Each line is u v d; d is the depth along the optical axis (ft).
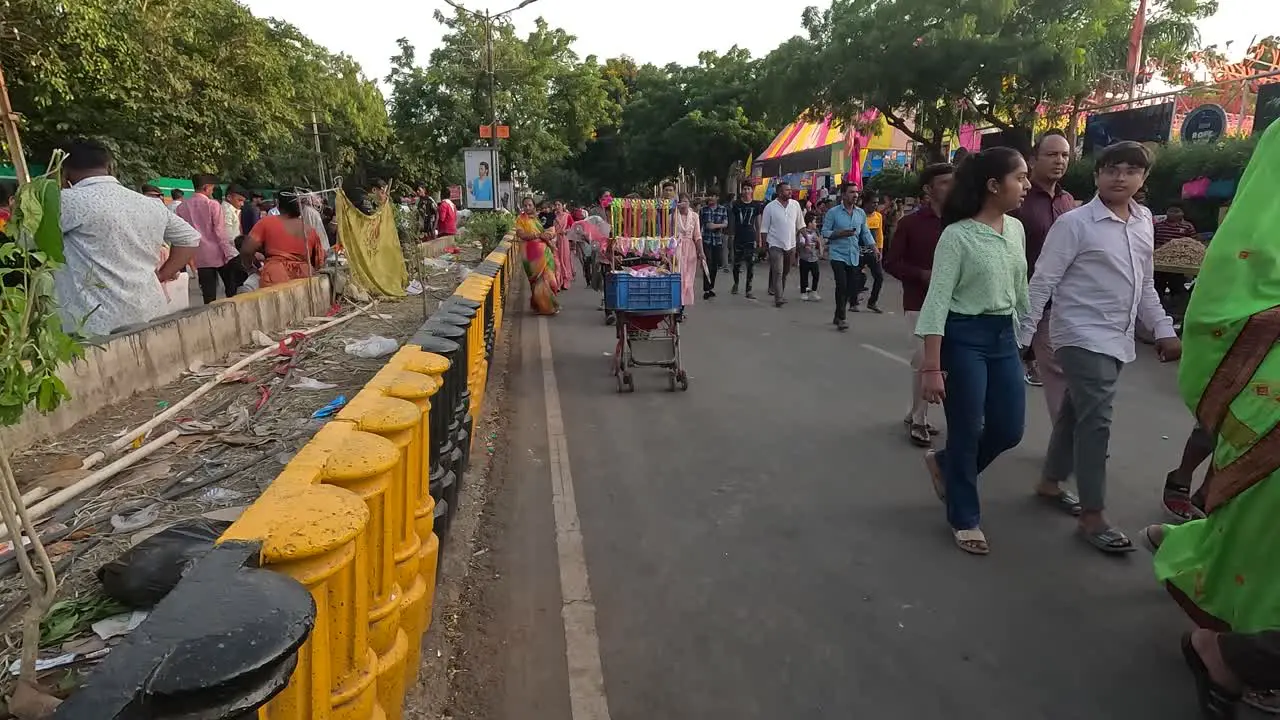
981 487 15.10
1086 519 12.54
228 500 9.57
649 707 8.84
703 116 126.21
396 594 7.48
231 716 3.75
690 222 31.55
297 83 74.08
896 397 21.80
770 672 9.43
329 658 5.52
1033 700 8.87
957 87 55.98
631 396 22.26
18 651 6.13
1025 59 50.16
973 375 11.78
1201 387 8.29
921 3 54.95
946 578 11.59
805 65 63.26
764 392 22.52
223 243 29.96
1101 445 12.23
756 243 43.21
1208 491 8.46
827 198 58.95
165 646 3.84
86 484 9.73
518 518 13.92
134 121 43.27
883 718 8.61
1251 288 7.91
